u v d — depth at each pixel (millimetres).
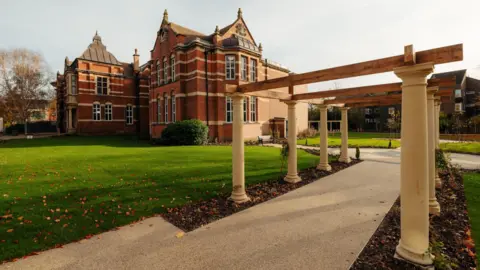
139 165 10445
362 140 25844
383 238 4129
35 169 9570
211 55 21594
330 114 48719
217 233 4363
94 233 4355
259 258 3551
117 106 32938
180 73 21719
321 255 3613
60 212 5215
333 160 12203
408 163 3436
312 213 5258
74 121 33594
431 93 5500
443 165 6977
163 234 4332
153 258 3564
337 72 4453
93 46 31953
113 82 32625
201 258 3561
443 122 29719
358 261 3461
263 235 4266
